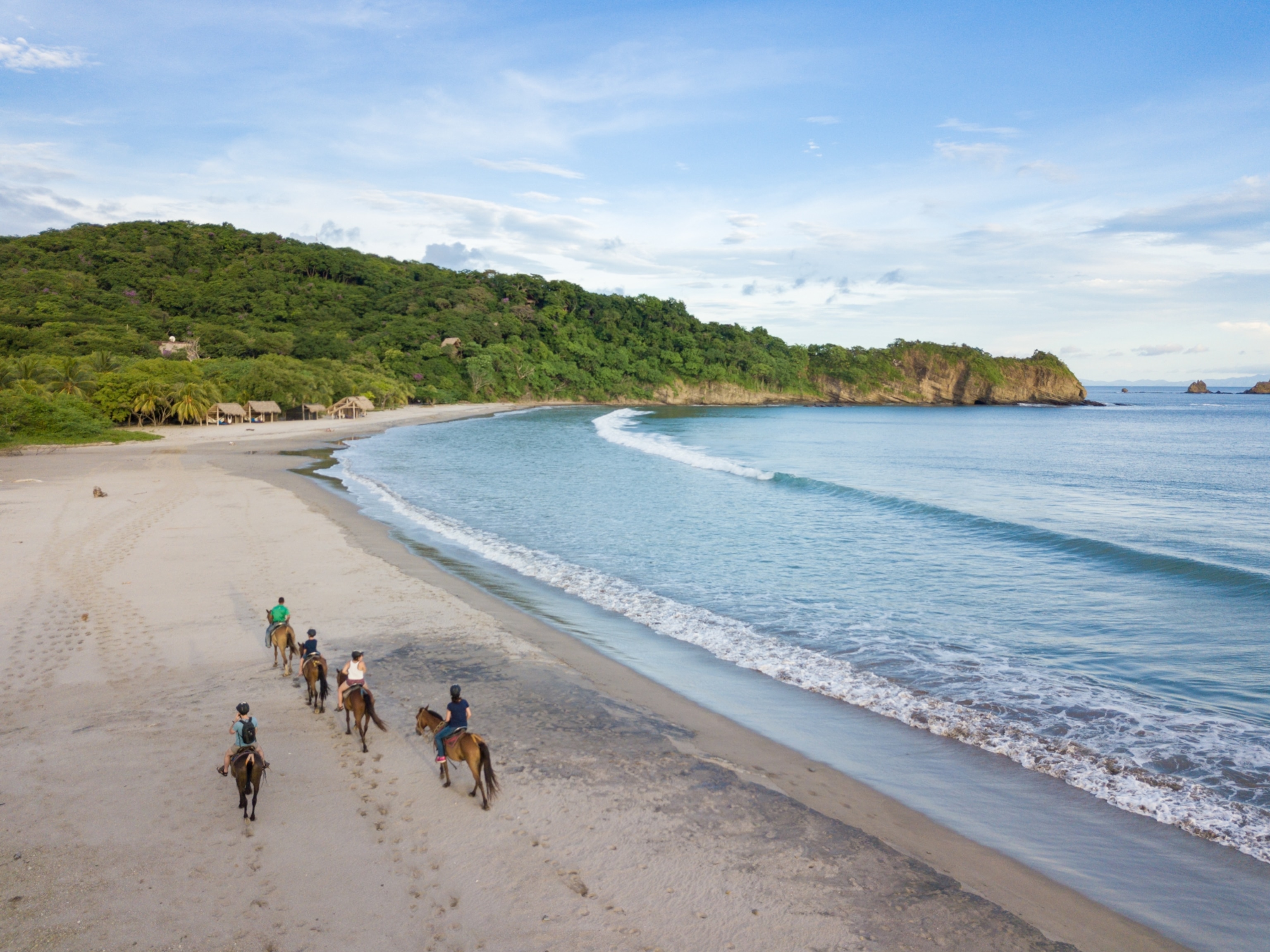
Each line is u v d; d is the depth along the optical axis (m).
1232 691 14.91
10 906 7.96
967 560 26.20
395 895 8.43
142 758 11.33
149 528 28.77
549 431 92.81
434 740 11.17
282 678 14.77
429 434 87.00
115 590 20.38
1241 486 46.47
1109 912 8.53
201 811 9.99
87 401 78.56
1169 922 8.38
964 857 9.56
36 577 21.42
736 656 17.09
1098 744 12.73
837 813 10.55
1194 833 10.14
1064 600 21.38
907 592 22.31
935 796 11.12
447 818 10.04
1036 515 34.97
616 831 9.88
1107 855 9.66
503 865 9.04
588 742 12.55
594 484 44.75
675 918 8.19
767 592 22.28
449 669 15.62
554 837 9.68
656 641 18.12
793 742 12.87
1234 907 8.64
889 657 17.03
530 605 20.75
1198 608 20.52
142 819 9.73
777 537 29.97
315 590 20.94
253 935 7.70
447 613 19.22
